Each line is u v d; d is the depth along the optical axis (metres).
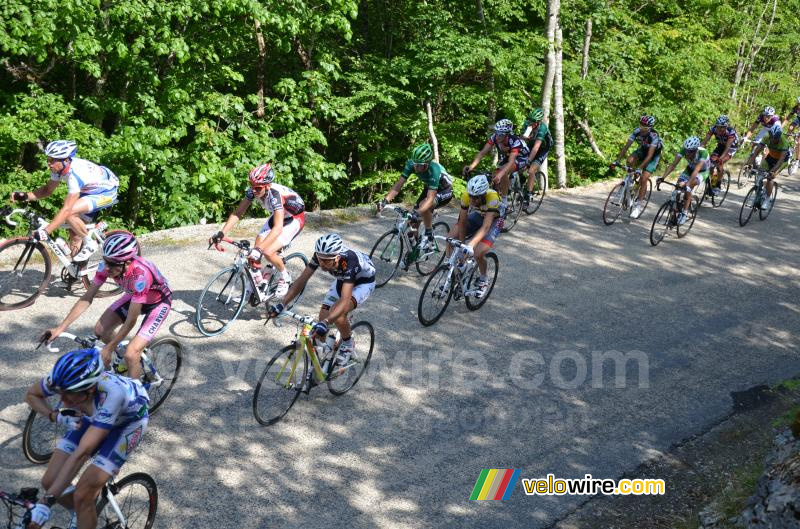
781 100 25.38
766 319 8.96
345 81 16.50
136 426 4.02
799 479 4.63
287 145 13.31
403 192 15.13
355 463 5.46
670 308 8.99
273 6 12.30
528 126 11.44
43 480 3.87
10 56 12.17
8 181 11.38
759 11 24.97
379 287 8.55
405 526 4.89
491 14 16.56
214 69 13.57
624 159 17.61
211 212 13.12
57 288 7.48
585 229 11.84
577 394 6.77
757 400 7.00
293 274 8.62
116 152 11.70
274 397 5.79
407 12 16.53
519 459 5.74
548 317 8.35
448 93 15.69
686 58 18.67
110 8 11.32
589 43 17.94
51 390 3.80
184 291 7.77
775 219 13.65
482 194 7.54
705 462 5.94
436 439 5.88
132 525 4.26
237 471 5.21
